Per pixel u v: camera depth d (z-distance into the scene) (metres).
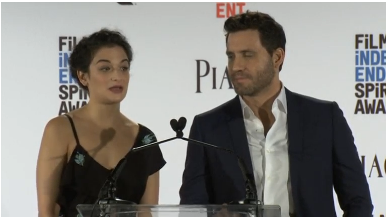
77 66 10.30
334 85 12.44
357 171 9.66
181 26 12.55
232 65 9.91
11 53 12.47
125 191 10.05
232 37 9.92
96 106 10.16
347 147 9.77
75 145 9.95
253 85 9.80
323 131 9.79
